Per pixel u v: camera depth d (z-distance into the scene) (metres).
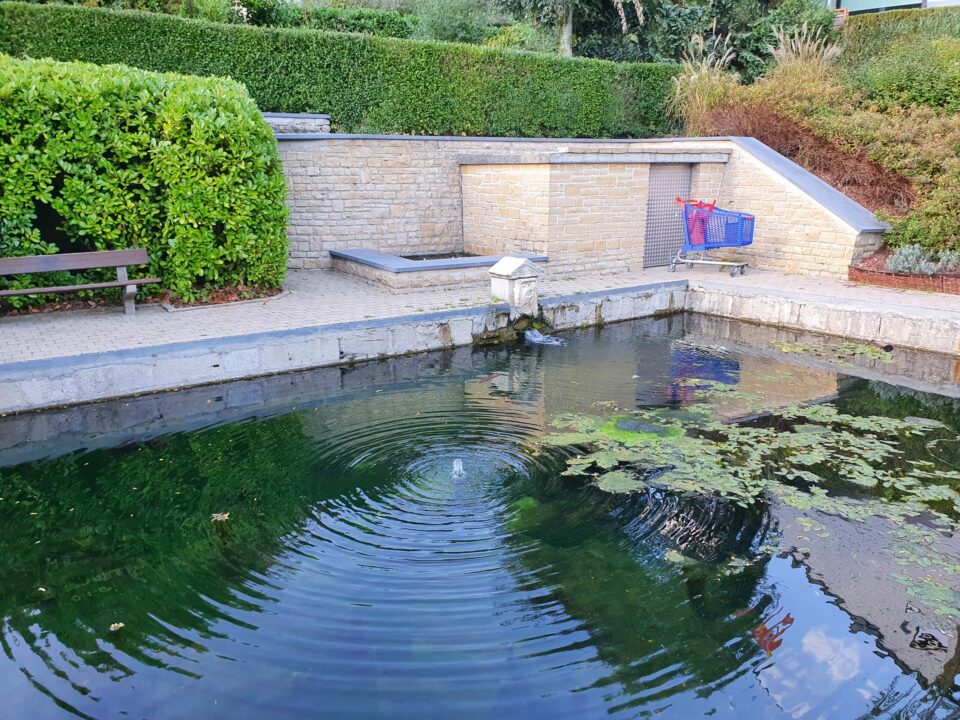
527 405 5.61
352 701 2.53
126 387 5.57
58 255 6.32
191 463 4.46
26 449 4.62
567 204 8.92
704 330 8.28
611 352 7.27
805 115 10.53
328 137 9.09
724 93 11.41
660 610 3.08
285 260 7.85
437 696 2.56
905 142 9.50
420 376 6.35
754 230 10.09
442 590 3.17
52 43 8.46
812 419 5.38
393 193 9.76
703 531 3.73
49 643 2.81
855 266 8.90
